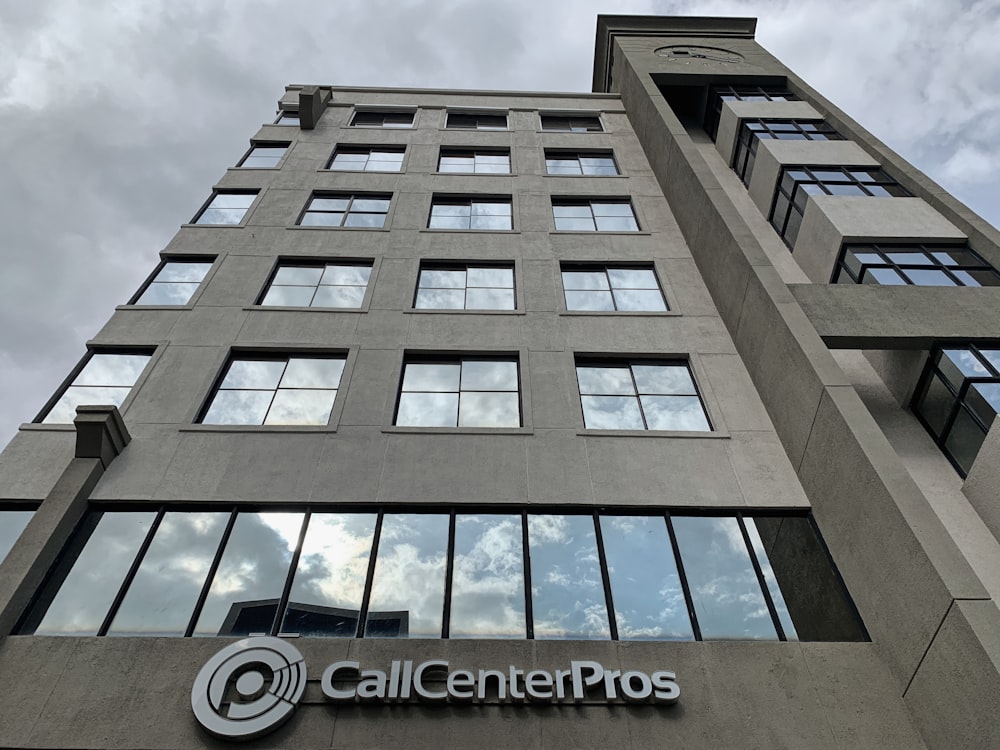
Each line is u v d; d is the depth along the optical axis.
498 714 9.43
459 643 10.30
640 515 12.44
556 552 11.79
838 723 9.45
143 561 11.27
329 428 13.62
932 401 14.18
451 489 12.57
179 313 16.42
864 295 14.90
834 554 11.75
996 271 15.95
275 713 9.14
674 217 21.33
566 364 15.61
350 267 18.53
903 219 17.77
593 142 26.03
